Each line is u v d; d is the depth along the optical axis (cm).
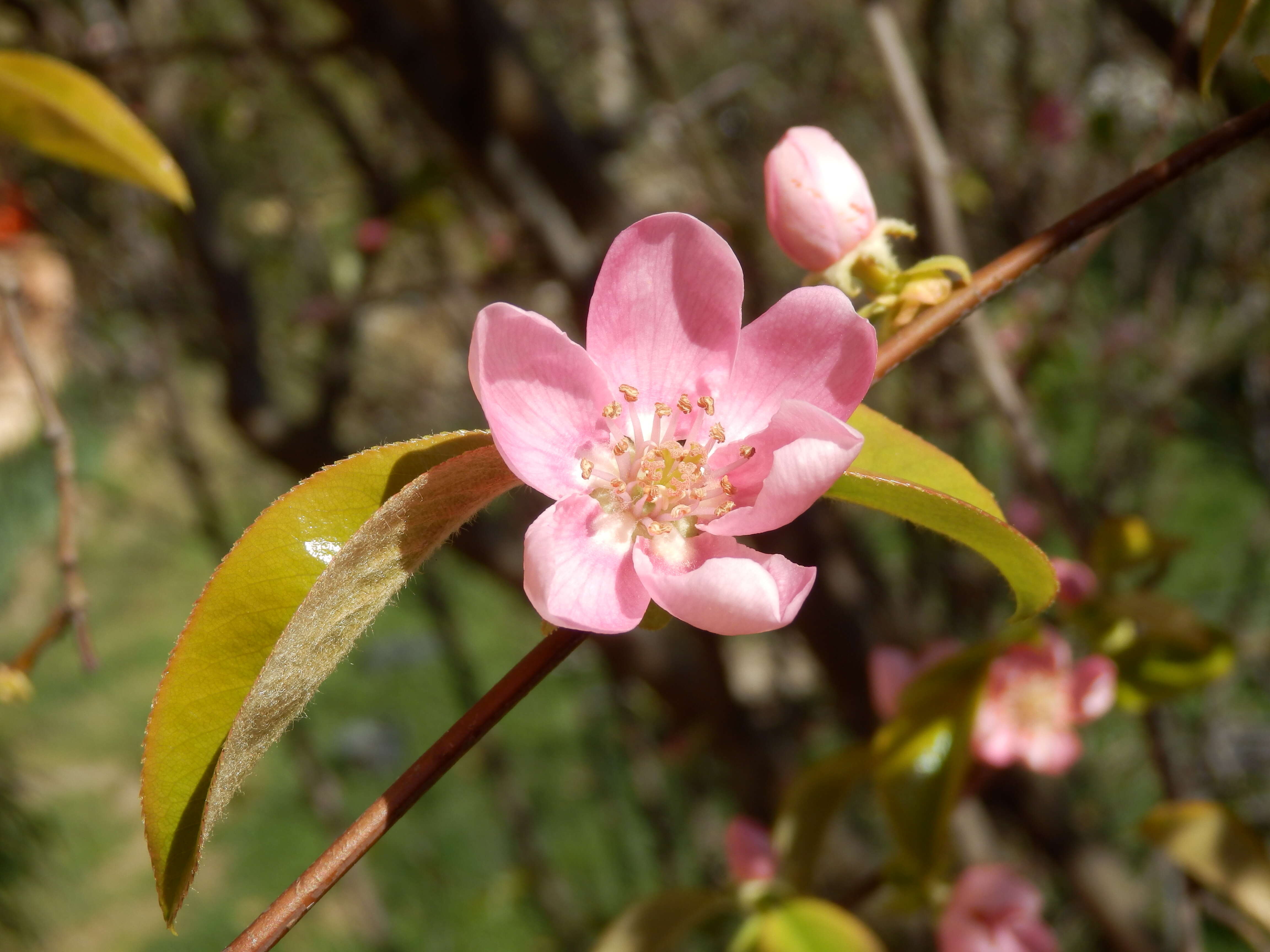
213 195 42
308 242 52
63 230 40
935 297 13
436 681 81
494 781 51
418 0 31
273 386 49
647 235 12
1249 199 39
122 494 54
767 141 45
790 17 48
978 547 11
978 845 32
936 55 34
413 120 41
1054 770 20
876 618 37
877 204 46
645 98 49
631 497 12
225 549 48
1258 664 36
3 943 30
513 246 40
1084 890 33
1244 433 41
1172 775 22
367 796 73
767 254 44
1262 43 16
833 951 19
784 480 11
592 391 12
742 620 10
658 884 55
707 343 12
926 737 19
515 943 60
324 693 84
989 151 41
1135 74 40
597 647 40
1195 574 54
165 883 10
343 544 11
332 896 65
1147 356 42
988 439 47
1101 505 39
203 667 10
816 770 21
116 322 46
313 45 33
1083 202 41
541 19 51
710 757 48
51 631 18
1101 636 21
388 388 52
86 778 72
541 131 33
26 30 38
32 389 22
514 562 39
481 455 10
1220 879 19
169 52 32
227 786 10
